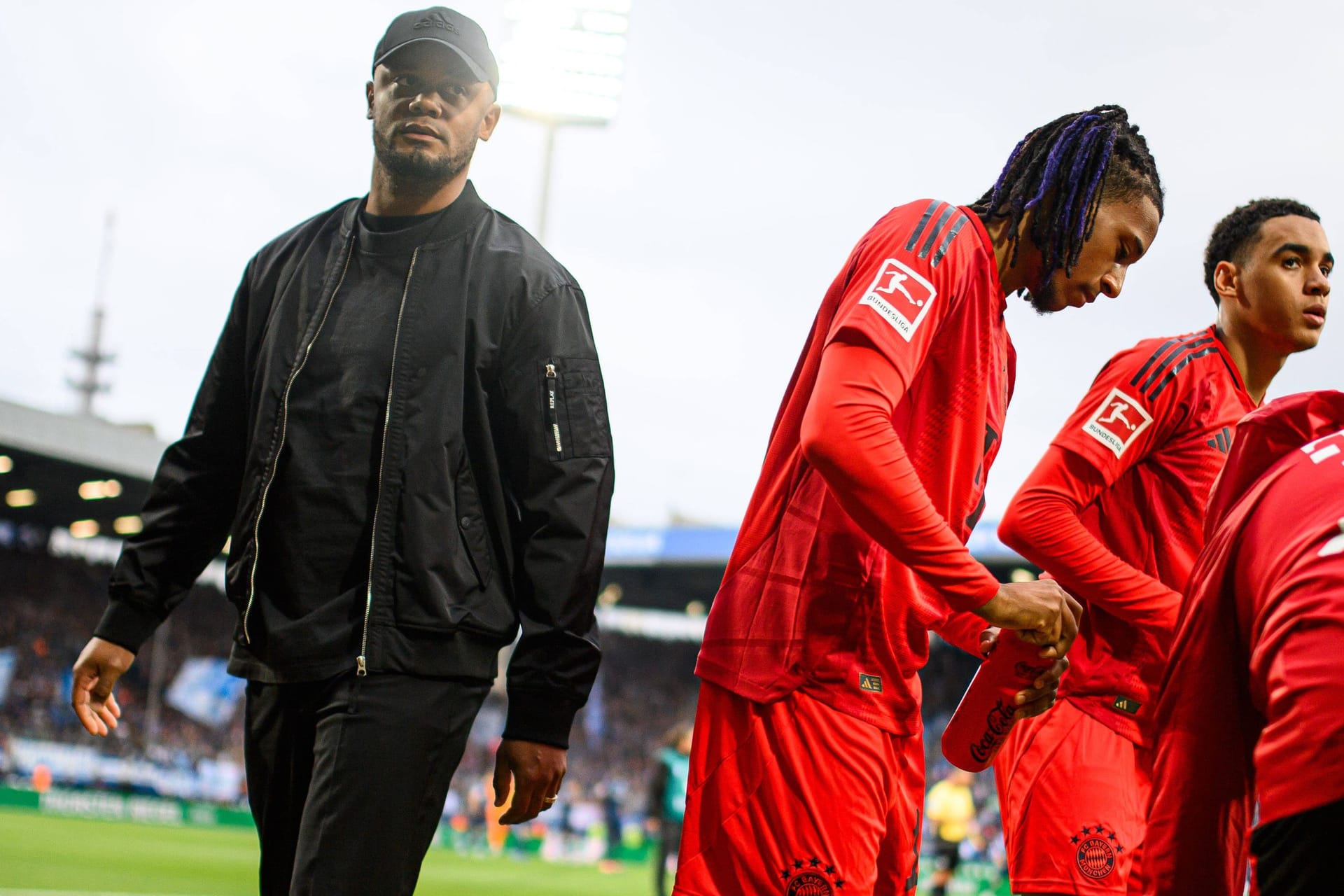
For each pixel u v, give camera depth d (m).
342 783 2.20
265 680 2.32
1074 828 2.75
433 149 2.44
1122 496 2.89
